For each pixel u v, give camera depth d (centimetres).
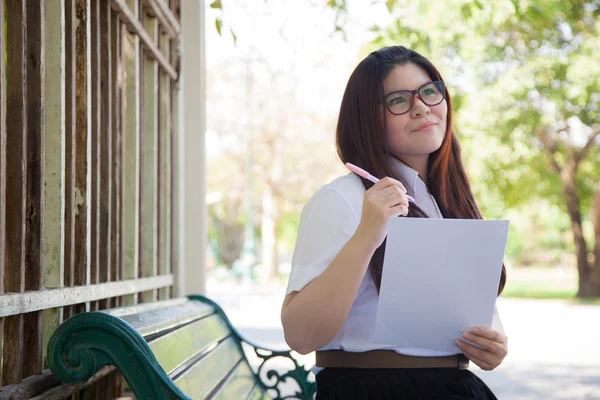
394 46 244
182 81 438
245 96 3359
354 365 221
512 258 5181
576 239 2489
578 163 2320
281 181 3638
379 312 209
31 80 232
